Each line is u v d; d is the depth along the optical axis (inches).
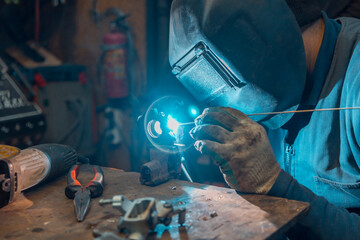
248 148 37.9
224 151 37.5
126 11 123.2
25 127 106.6
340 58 46.8
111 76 119.3
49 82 111.7
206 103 47.6
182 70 45.2
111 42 117.6
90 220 33.1
